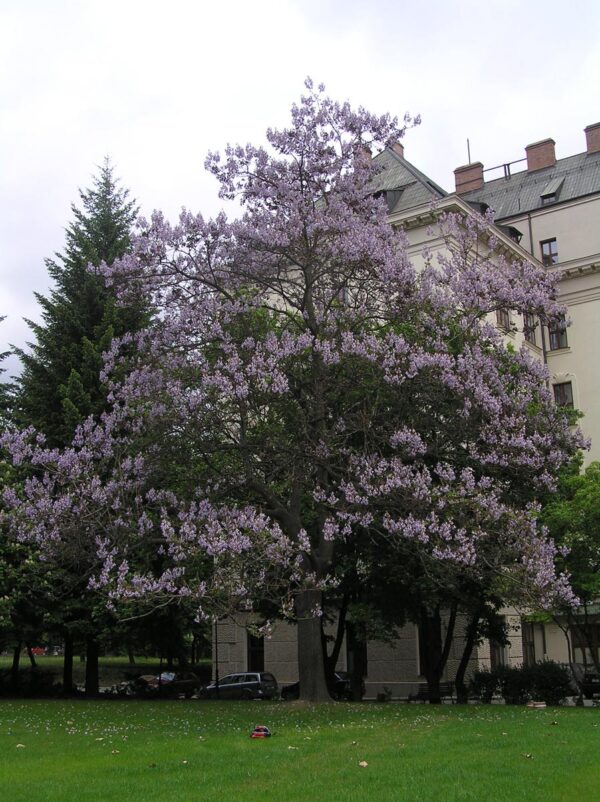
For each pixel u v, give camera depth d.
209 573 19.05
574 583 21.23
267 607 23.91
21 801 8.01
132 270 19.28
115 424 19.59
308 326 19.48
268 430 18.81
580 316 37.50
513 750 10.86
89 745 12.04
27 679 31.83
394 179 34.84
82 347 29.25
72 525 17.70
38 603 25.81
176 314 20.17
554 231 39.06
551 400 19.92
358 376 18.89
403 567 20.14
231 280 20.30
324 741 12.02
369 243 18.36
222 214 19.42
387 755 10.57
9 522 18.33
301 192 19.56
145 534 18.44
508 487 19.58
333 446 17.89
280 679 34.22
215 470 18.98
